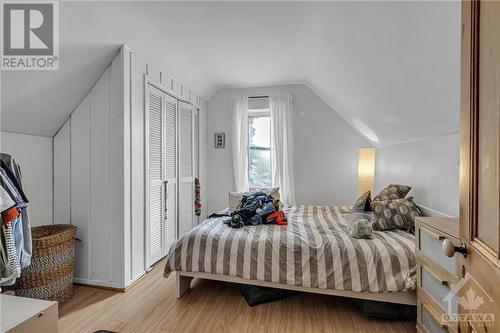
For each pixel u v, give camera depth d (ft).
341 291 5.87
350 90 8.79
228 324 5.83
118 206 7.45
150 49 8.29
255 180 13.78
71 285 7.01
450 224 4.07
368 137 11.70
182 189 11.32
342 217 8.91
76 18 6.02
